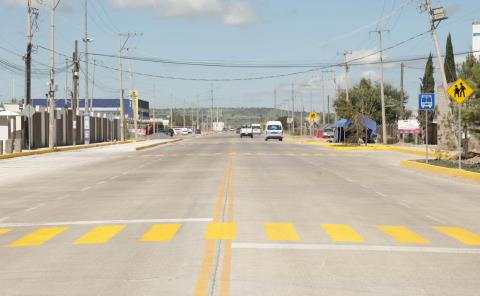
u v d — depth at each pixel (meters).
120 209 17.62
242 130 112.69
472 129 35.88
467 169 30.14
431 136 66.50
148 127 122.38
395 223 15.05
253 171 31.42
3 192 23.11
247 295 8.32
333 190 22.53
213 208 17.44
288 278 9.31
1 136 54.31
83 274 9.67
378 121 102.38
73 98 67.56
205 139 101.94
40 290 8.73
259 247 11.77
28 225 15.16
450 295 8.48
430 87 82.94
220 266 10.12
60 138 67.94
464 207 18.28
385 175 29.52
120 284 8.98
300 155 48.03
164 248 11.73
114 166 36.81
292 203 18.64
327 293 8.48
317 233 13.42
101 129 87.19
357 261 10.62
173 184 24.88
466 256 11.23
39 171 33.53
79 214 16.80
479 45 68.69
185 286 8.80
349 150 57.41
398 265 10.36
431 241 12.73
